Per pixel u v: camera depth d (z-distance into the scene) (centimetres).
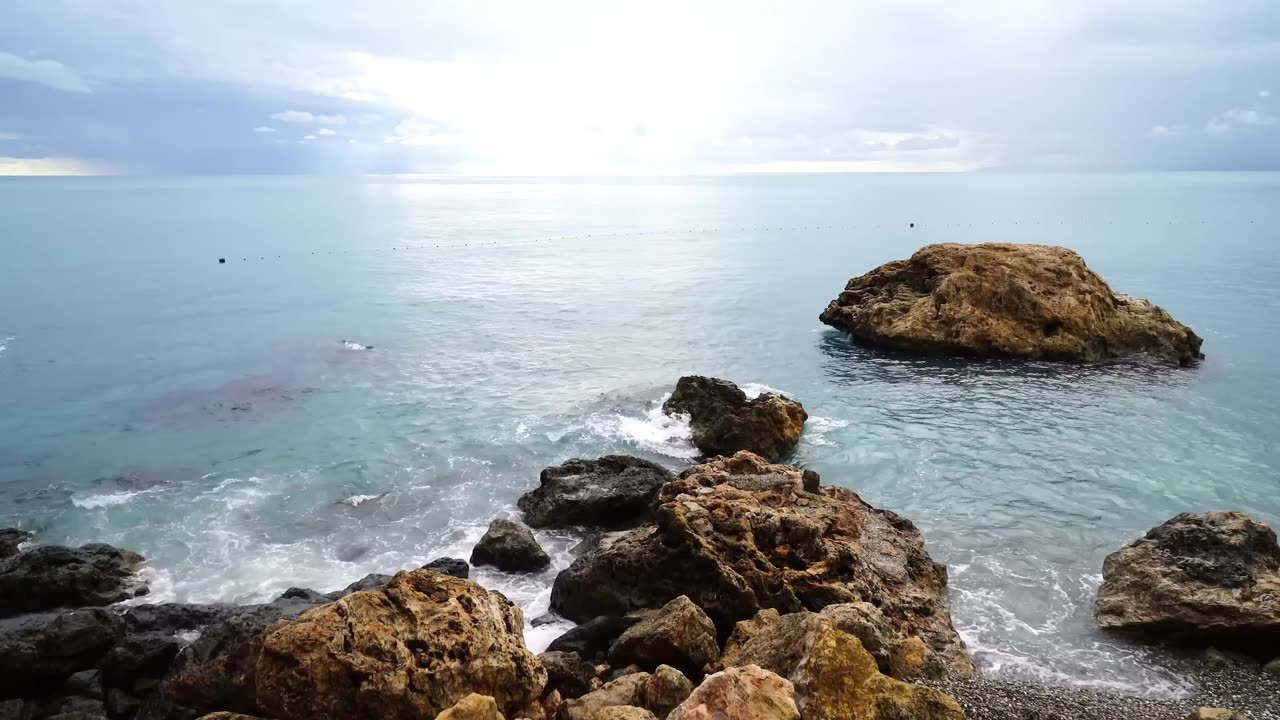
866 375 4347
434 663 1395
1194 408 3709
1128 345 4659
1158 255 9588
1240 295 6800
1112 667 1836
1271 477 2953
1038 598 2169
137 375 4462
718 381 3631
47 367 4647
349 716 1341
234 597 2239
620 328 5694
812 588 2025
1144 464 3073
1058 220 15362
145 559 2450
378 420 3641
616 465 2797
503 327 5731
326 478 3011
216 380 4338
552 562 2391
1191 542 2120
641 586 2041
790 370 4484
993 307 4762
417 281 7994
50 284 7650
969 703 1597
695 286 7694
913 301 5131
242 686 1490
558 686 1641
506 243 11900
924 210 19375
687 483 2447
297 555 2469
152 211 17675
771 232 13888
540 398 3953
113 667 1827
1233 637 1877
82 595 2202
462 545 2520
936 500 2783
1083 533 2539
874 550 2219
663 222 16238
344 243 11694
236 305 6631
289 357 4844
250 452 3284
